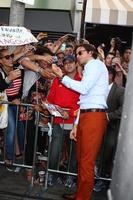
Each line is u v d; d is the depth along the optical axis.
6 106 4.84
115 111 4.58
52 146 4.66
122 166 1.84
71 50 5.79
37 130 4.62
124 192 1.80
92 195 4.66
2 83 4.85
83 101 3.96
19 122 5.05
